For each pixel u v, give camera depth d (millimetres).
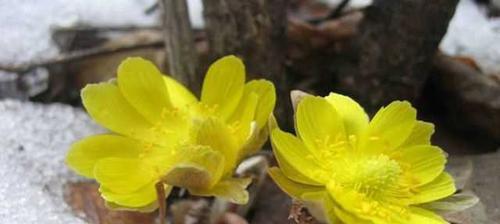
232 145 79
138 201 79
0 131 115
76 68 131
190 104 86
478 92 122
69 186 105
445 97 126
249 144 78
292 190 77
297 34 130
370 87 120
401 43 114
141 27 138
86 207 102
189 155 76
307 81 128
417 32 113
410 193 79
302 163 77
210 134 78
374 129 81
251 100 80
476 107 122
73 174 108
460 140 122
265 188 108
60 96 131
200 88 118
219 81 84
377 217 77
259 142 82
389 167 78
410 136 82
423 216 79
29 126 118
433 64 125
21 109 121
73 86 131
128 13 148
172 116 85
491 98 121
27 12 149
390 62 116
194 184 75
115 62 130
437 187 80
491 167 108
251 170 102
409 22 112
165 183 77
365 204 77
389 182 78
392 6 113
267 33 114
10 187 103
